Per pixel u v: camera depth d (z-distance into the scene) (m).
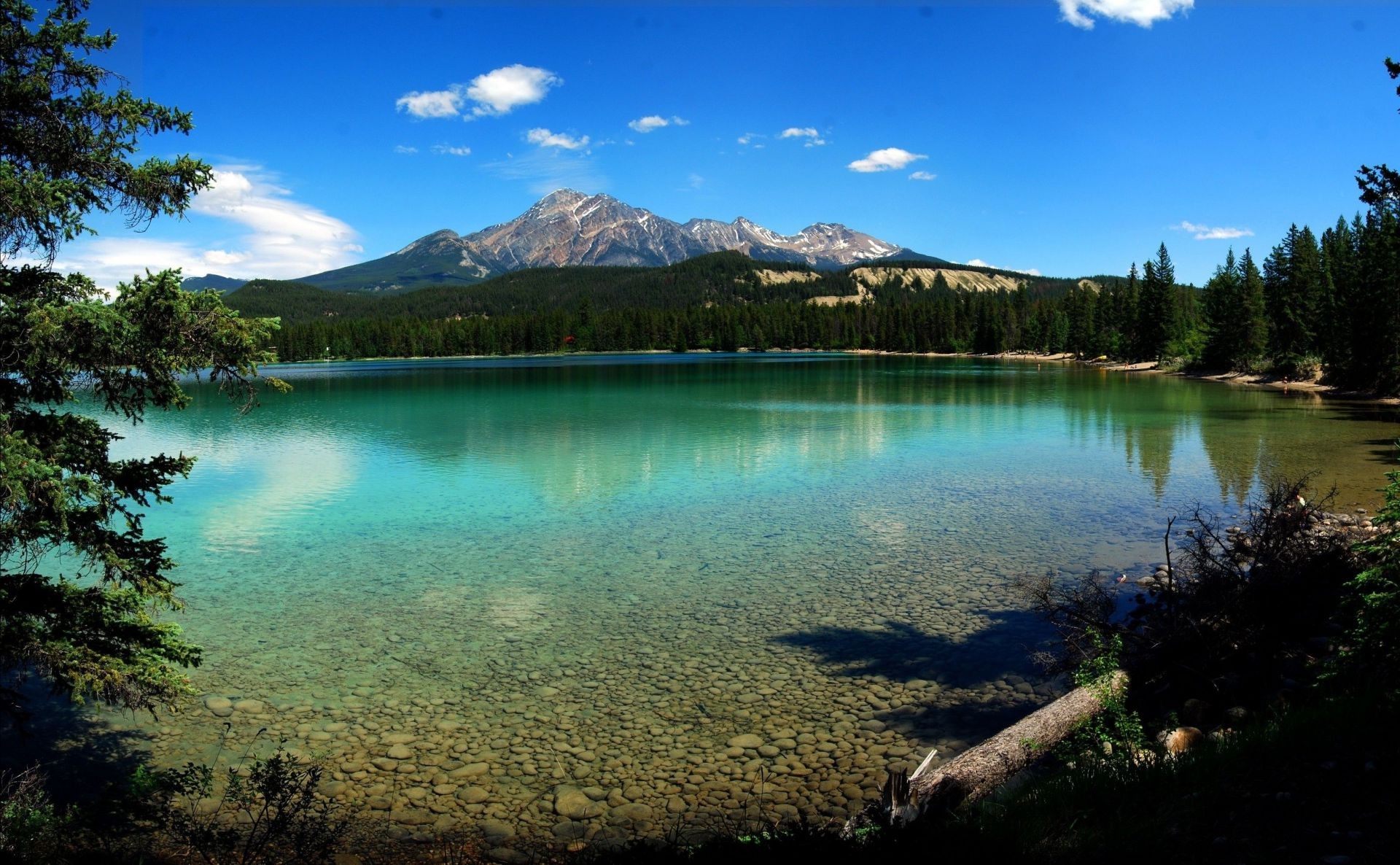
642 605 13.54
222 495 23.98
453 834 7.19
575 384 84.25
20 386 7.01
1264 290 93.38
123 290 7.03
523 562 16.36
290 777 6.55
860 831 6.13
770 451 32.66
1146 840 5.07
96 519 7.25
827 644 11.66
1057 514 20.31
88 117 7.29
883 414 47.94
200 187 7.61
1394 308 54.72
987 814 6.09
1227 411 47.38
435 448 34.50
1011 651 11.27
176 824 6.37
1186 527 18.64
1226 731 7.41
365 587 14.72
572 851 6.89
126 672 7.34
